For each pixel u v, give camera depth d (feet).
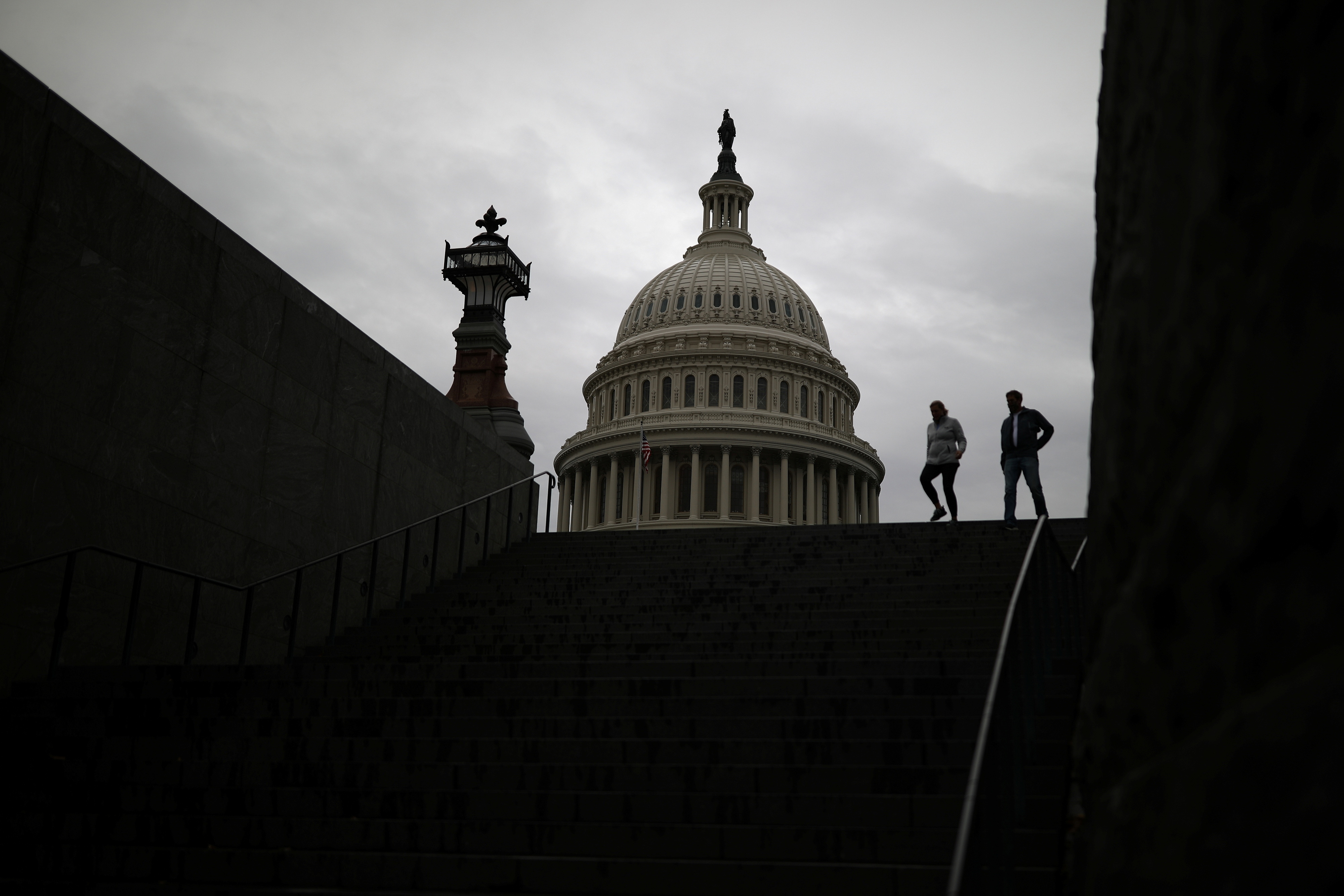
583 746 23.82
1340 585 7.20
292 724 26.32
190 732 26.68
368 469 51.93
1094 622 12.82
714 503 280.72
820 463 291.17
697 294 317.83
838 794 21.08
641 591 44.57
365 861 19.80
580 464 299.38
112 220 38.09
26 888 19.34
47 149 35.50
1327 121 7.69
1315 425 7.52
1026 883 18.03
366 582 50.52
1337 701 6.98
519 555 57.52
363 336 52.70
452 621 41.98
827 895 18.19
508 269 92.32
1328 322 7.48
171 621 39.42
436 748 24.40
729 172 358.84
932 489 54.49
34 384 34.58
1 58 33.94
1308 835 7.06
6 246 33.81
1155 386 10.36
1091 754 12.19
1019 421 49.67
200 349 41.93
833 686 27.04
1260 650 8.14
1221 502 8.73
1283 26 8.21
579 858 19.67
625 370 305.32
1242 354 8.53
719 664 30.22
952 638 34.04
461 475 60.59
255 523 44.21
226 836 21.45
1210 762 8.38
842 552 49.08
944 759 22.33
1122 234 11.91
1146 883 9.20
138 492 38.42
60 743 25.81
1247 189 8.65
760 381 297.53
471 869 19.44
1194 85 9.68
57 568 34.88
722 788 21.98
